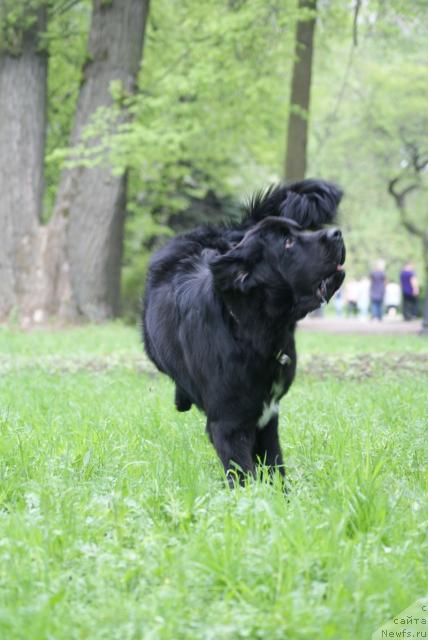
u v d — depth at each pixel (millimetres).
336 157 37750
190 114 22000
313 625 3258
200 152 24812
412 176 32812
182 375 6039
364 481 4680
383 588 3588
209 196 30672
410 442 6336
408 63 31172
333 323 31438
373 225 44094
